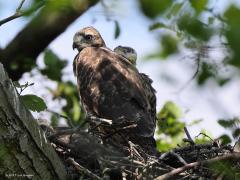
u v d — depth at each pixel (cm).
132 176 983
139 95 1255
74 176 976
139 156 1022
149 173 975
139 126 1168
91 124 1088
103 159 1003
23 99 981
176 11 582
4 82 828
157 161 984
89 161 1048
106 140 1069
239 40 518
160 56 579
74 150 1048
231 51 534
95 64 1350
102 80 1306
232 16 520
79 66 1381
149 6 535
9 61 1565
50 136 1017
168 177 904
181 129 1296
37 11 635
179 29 615
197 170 992
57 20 1469
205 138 1214
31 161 874
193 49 658
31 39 1557
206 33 583
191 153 1066
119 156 1033
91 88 1311
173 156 1015
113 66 1327
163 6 535
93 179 956
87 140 1039
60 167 944
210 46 650
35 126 883
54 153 929
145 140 1155
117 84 1283
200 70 676
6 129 839
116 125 1087
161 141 1291
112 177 1026
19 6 814
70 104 1470
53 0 617
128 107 1236
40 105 985
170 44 581
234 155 903
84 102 1322
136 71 1352
